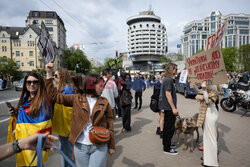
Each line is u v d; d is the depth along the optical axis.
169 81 3.39
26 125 1.91
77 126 1.92
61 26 83.50
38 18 72.69
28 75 1.99
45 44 2.61
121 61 9.05
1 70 35.94
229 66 61.59
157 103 4.75
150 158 3.41
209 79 3.49
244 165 3.12
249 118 6.36
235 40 118.19
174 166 3.11
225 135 4.62
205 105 3.09
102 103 2.00
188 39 110.75
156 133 4.82
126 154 3.59
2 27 62.25
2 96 13.48
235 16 118.00
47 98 2.05
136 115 7.08
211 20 105.19
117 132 4.99
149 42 126.88
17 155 1.93
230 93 7.44
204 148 3.07
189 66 3.95
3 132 4.95
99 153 1.91
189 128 3.65
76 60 76.31
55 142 4.26
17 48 58.84
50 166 3.13
